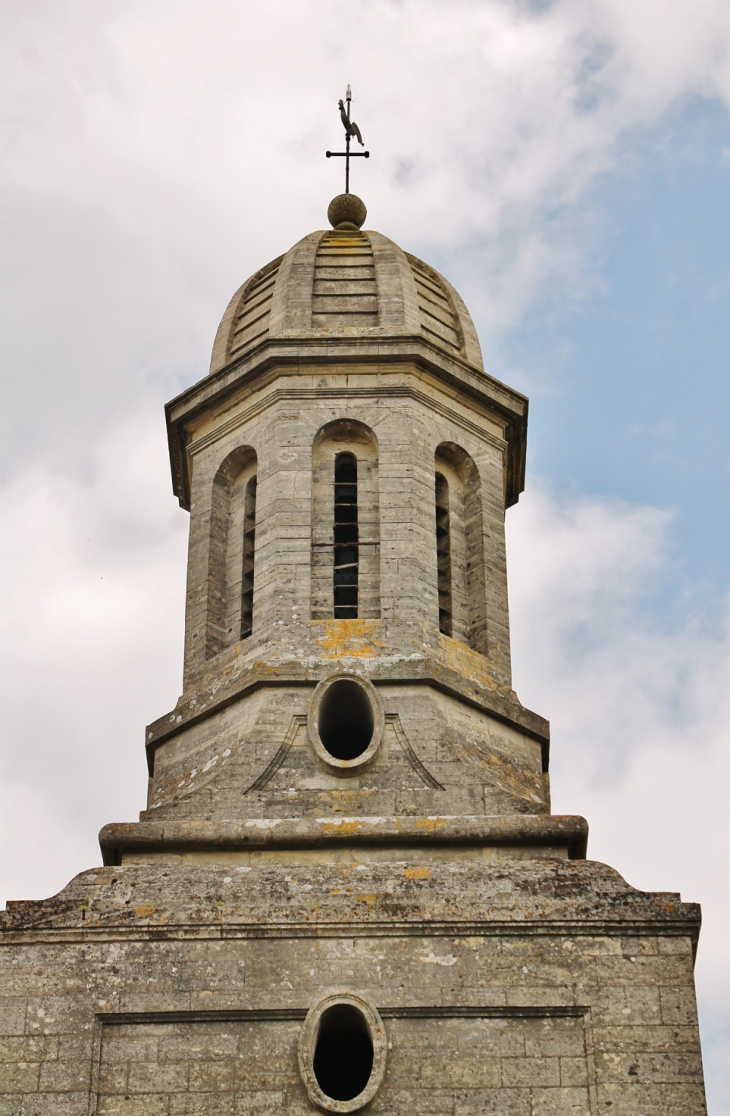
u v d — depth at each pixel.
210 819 30.53
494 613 34.72
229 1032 28.03
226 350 37.88
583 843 30.31
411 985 28.28
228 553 35.41
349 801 30.81
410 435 35.19
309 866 29.45
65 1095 27.44
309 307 37.25
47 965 28.50
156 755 33.16
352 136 43.78
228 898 29.02
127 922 28.83
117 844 30.03
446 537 35.34
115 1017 28.09
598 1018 28.05
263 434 35.53
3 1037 27.89
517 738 33.12
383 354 35.78
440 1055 27.77
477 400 36.53
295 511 34.41
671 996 28.20
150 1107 27.39
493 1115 27.27
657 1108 27.28
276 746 31.48
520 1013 28.11
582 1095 27.41
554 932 28.73
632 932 28.75
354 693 32.25
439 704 32.28
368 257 38.44
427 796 30.89
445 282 39.31
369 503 34.75
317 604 33.66
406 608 33.25
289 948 28.61
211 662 33.62
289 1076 27.64
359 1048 29.00
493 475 36.22
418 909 28.89
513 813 30.66
